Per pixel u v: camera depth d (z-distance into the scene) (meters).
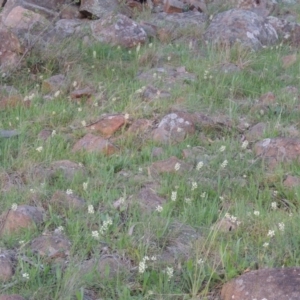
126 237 4.62
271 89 7.85
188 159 5.99
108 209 5.08
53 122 6.86
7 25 9.38
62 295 4.04
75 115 7.00
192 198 5.20
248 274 4.00
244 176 5.69
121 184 5.56
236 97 7.70
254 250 4.50
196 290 4.07
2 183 5.55
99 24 9.63
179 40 9.91
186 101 7.24
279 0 13.07
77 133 6.59
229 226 4.79
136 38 9.52
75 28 9.69
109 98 7.37
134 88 7.62
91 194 5.28
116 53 9.00
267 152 6.08
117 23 9.54
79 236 4.63
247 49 9.12
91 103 7.29
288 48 9.89
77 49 8.75
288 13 12.28
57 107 7.16
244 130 6.78
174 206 5.12
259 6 11.87
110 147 6.19
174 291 4.12
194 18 10.91
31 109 7.17
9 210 4.97
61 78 7.98
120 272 4.27
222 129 6.74
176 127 6.51
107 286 4.14
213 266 4.27
